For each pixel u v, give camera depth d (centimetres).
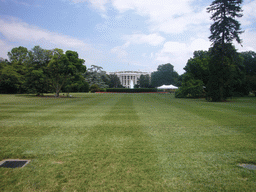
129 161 384
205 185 294
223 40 2131
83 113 1045
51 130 650
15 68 4238
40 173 334
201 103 1725
